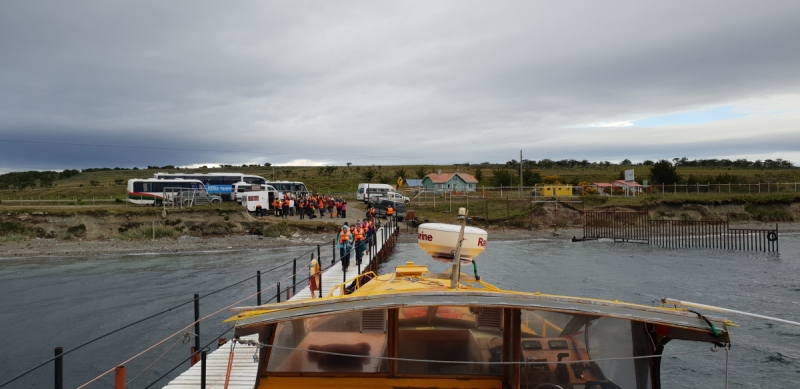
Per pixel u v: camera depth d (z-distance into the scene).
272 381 5.15
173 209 44.22
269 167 182.62
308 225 44.47
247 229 44.50
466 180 87.56
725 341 4.66
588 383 4.95
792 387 12.21
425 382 5.12
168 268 28.38
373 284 7.17
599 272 27.48
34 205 58.12
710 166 153.38
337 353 5.14
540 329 5.05
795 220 57.47
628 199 59.81
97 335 15.91
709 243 41.84
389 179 116.00
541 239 44.47
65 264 30.09
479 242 7.28
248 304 19.50
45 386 12.16
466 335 5.18
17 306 19.52
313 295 14.63
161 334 15.98
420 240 7.68
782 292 22.36
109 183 111.75
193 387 8.69
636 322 4.98
